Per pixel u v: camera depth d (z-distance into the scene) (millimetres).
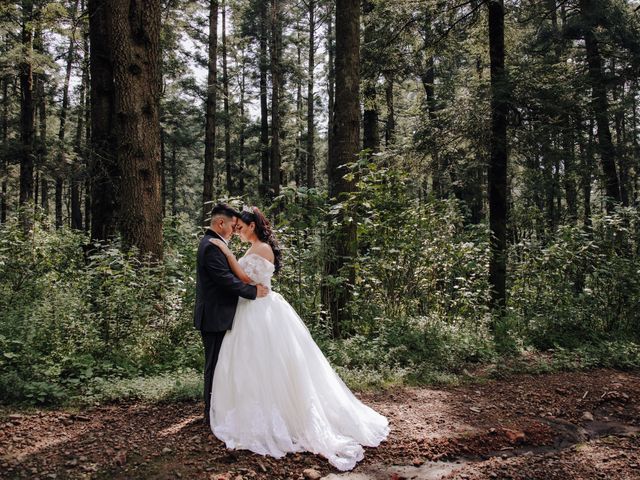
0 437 3924
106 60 8891
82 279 6949
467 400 5414
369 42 11938
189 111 30266
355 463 3842
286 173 33156
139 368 5871
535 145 10141
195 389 5074
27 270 7918
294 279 7242
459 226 9109
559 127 9938
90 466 3531
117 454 3723
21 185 16531
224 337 4207
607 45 16328
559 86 9922
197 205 45812
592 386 6047
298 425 4043
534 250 9328
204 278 4234
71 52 21734
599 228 9516
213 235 4305
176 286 6934
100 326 6195
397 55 12039
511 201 15586
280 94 28781
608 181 13969
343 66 7988
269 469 3652
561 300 8875
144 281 6621
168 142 33656
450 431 4484
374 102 13180
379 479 3652
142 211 7613
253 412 3979
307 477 3559
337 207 7180
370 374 6020
